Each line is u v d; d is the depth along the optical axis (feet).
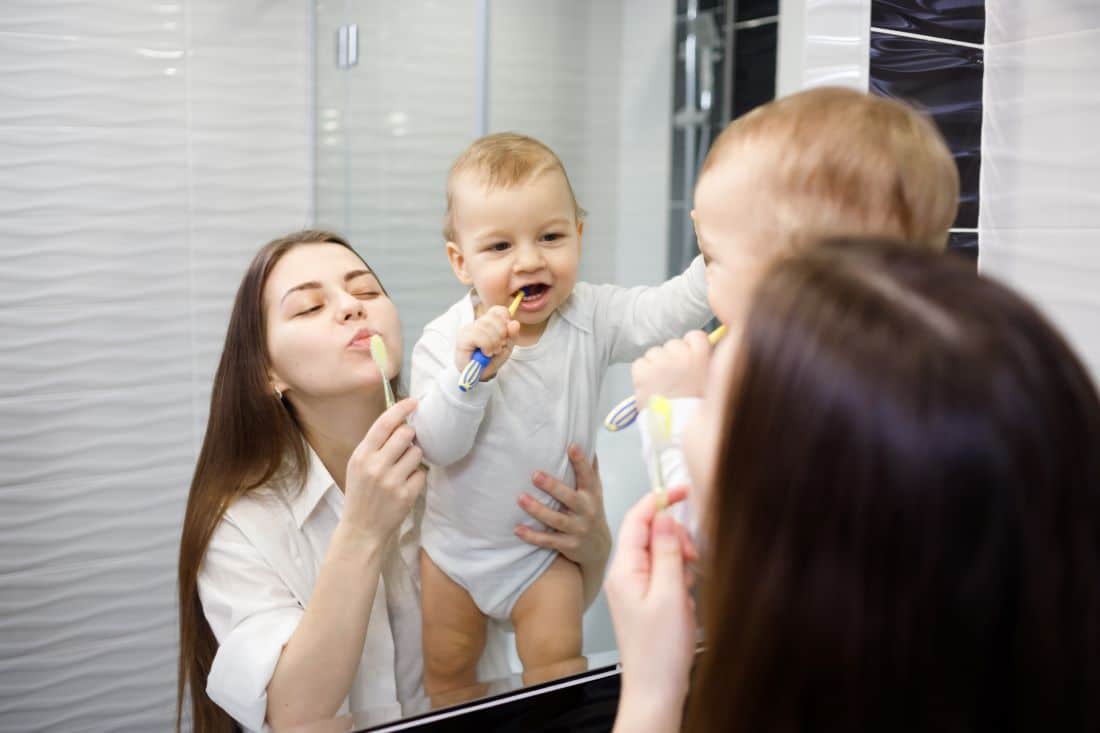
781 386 1.11
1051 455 1.02
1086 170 3.52
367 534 2.46
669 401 1.86
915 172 1.58
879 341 1.05
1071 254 3.60
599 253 4.35
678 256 4.74
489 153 2.89
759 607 1.11
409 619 2.79
